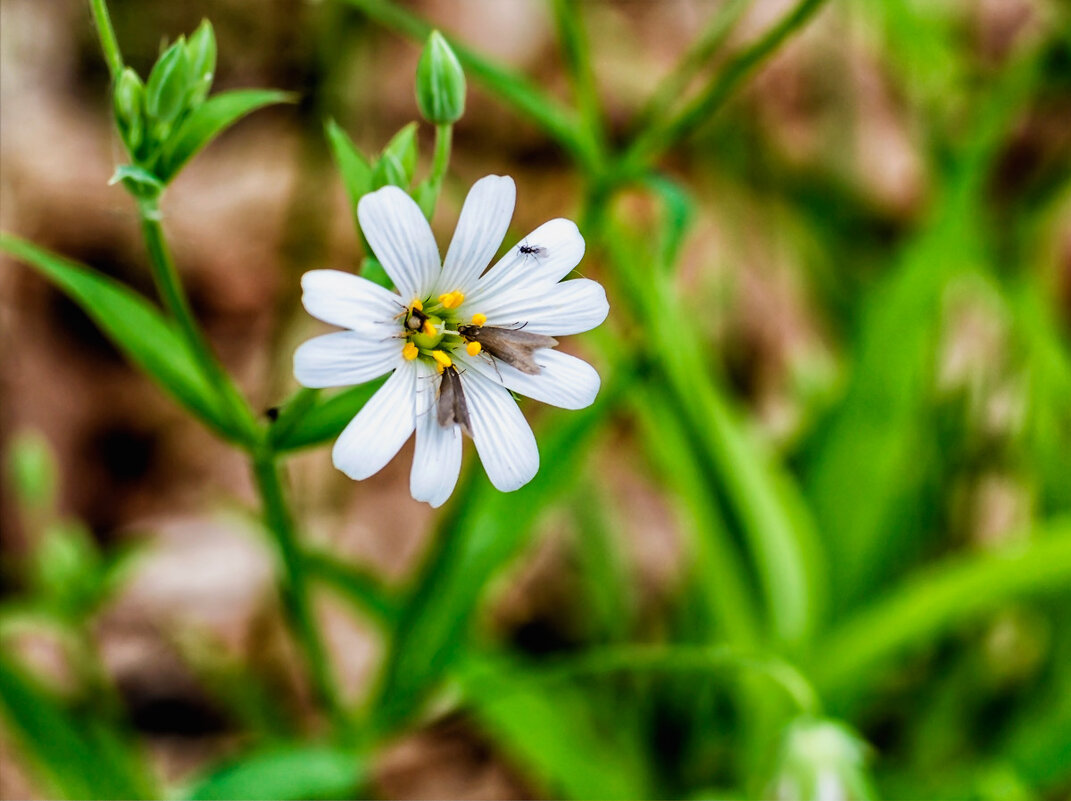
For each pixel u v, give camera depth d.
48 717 0.17
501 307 0.14
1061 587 0.17
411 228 0.13
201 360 0.14
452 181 0.21
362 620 0.22
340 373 0.13
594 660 0.16
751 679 0.18
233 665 0.20
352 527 0.24
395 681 0.16
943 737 0.20
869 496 0.20
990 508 0.22
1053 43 0.20
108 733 0.18
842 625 0.19
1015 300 0.21
